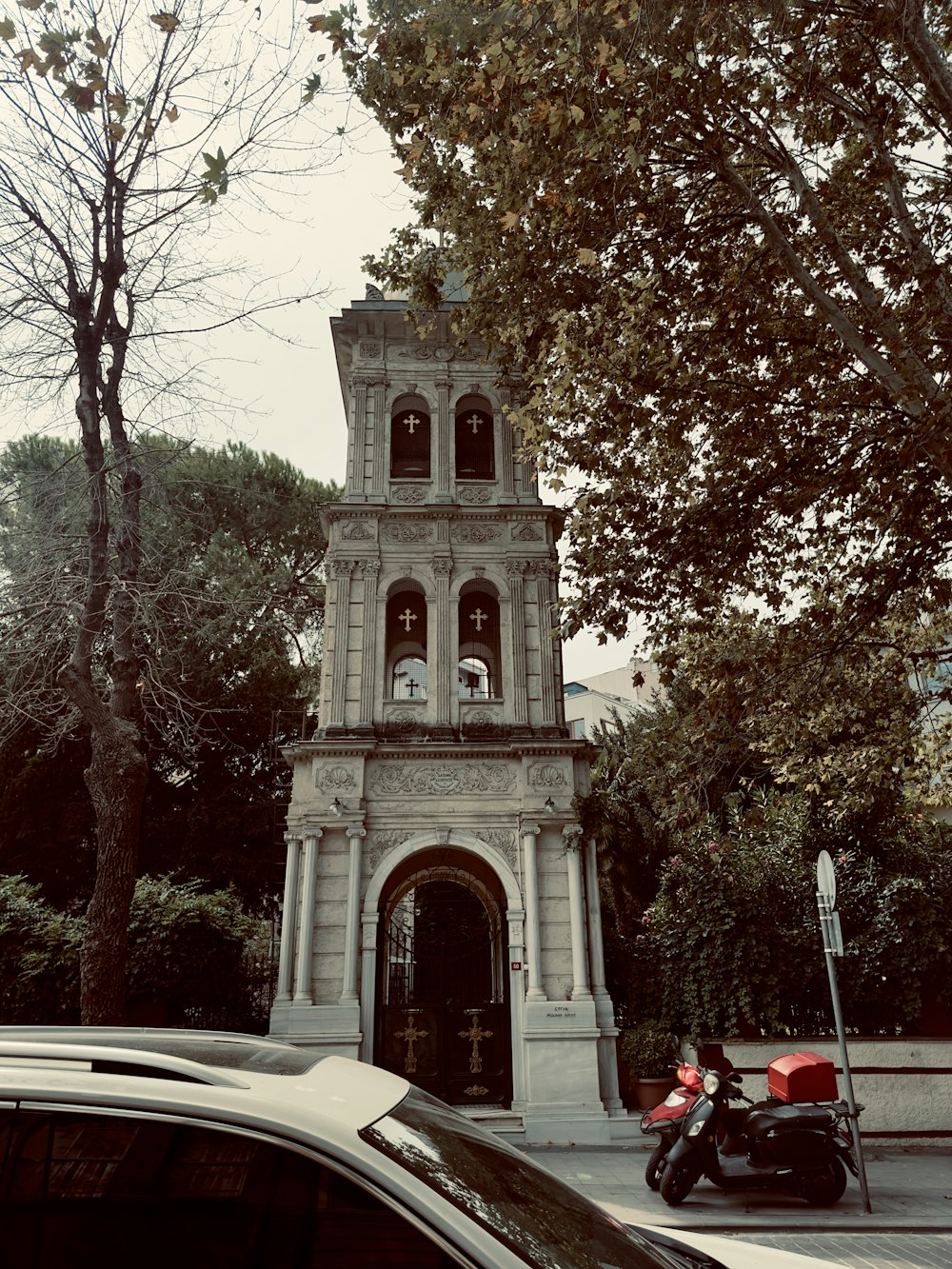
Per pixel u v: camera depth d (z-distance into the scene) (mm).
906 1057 14227
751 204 10328
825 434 11180
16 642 10305
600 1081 15141
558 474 11148
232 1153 2047
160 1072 2197
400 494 19156
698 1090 10367
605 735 22203
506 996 15883
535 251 11352
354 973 15562
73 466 11258
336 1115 2168
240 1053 2611
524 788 16734
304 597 24125
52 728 12086
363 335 20297
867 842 16797
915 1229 8727
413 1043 15523
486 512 18828
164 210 8922
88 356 9562
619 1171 12023
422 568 18578
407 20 9258
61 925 16859
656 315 10641
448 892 18266
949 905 15586
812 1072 10273
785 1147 9648
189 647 21641
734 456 11312
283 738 24297
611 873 19781
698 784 12391
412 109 9680
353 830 16297
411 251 14633
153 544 12414
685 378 10828
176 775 24688
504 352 13539
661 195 10820
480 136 10016
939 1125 13812
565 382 10156
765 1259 3166
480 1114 14828
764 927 15305
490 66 8211
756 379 11508
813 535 12391
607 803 18141
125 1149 2053
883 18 8750
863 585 11867
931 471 10328
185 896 18281
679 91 9438
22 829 22234
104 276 9453
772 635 13148
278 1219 1984
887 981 15312
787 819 17141
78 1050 2248
